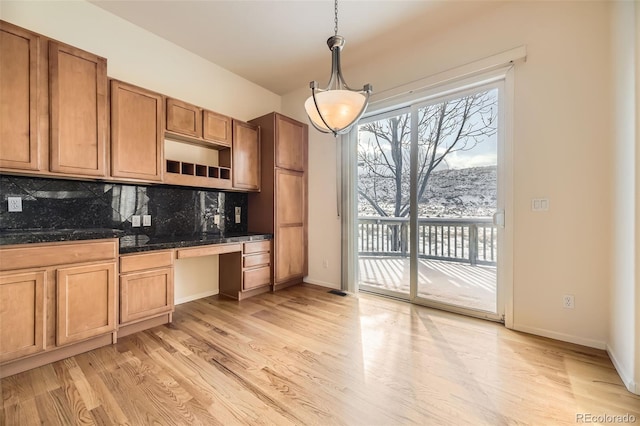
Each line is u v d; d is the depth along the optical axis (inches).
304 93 156.6
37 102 73.5
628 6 65.1
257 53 125.3
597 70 78.7
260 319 102.3
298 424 51.8
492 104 100.7
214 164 131.8
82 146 81.5
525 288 91.0
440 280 114.0
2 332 63.4
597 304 79.5
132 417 53.2
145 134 97.1
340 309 112.9
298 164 149.4
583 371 68.4
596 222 79.3
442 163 112.6
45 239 68.9
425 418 53.3
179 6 96.6
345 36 112.0
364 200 141.2
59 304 71.0
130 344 82.4
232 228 140.9
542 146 87.3
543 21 87.1
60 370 68.4
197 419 52.8
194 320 101.2
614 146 73.8
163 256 95.0
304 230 153.3
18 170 71.1
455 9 96.6
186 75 122.9
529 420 52.7
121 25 103.2
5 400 57.4
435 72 109.9
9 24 69.1
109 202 99.7
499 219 96.9
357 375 67.2
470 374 67.6
